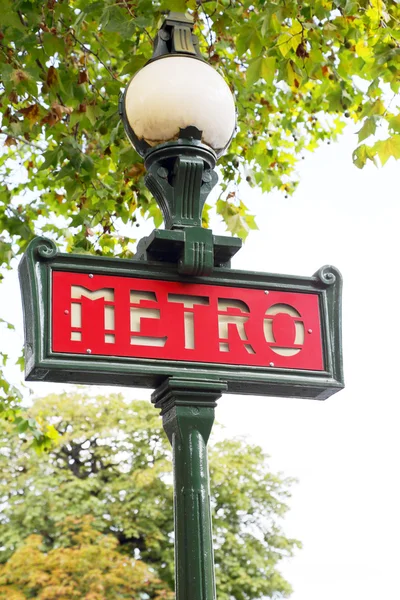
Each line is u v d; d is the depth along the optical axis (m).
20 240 7.95
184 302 3.10
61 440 23.83
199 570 2.83
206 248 3.11
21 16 5.73
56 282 2.98
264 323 3.16
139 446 24.30
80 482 23.05
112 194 7.24
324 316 3.23
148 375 3.00
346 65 6.74
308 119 8.65
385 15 5.72
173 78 3.20
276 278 3.21
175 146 3.19
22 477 22.88
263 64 5.10
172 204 3.24
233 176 7.60
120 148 6.36
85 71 5.96
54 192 7.88
